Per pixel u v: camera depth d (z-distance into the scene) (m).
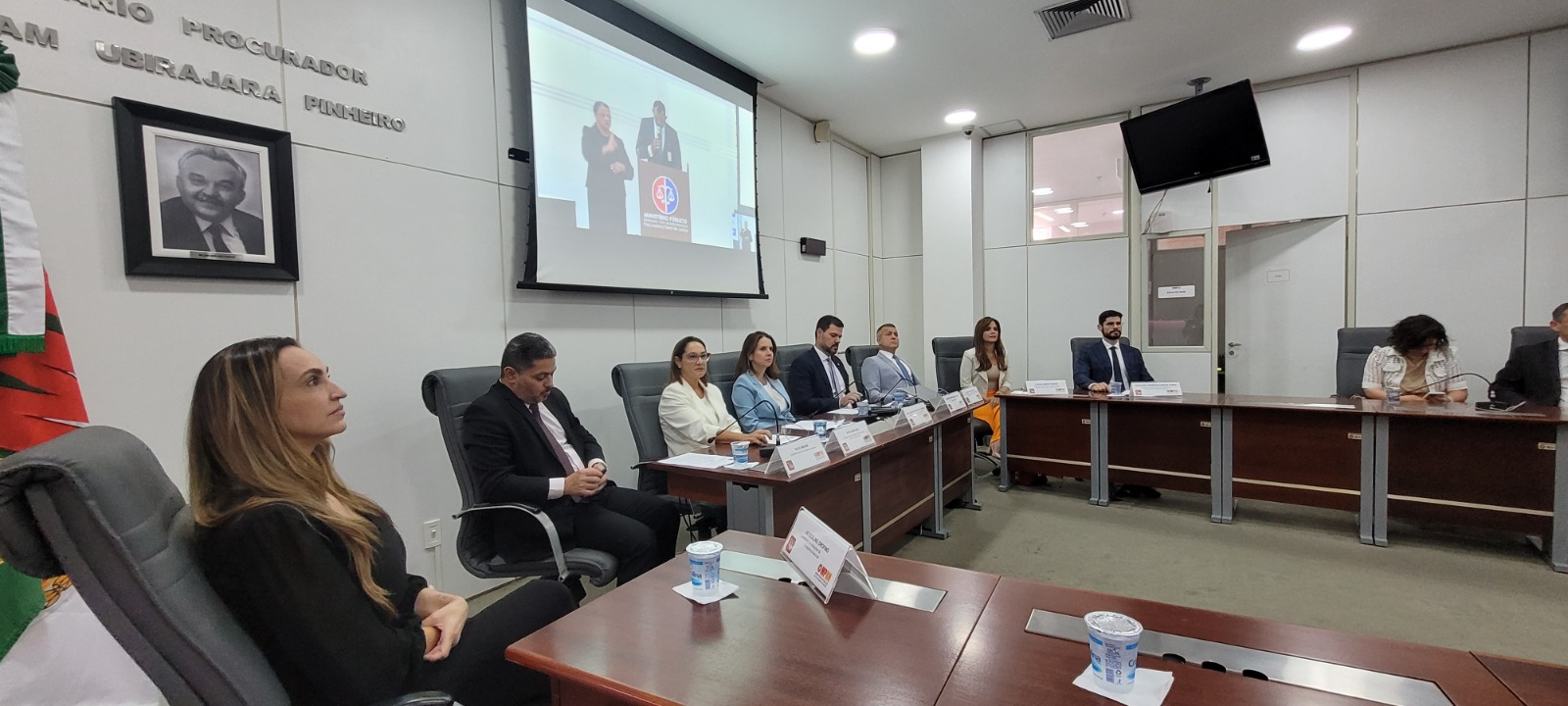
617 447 3.28
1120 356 4.11
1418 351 3.23
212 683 0.77
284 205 2.00
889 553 2.96
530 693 1.22
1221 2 3.24
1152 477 3.56
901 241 6.00
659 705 0.82
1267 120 4.41
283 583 0.89
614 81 3.14
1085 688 0.82
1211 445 3.36
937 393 3.94
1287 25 3.52
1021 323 5.43
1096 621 0.85
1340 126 4.19
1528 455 2.65
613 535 1.90
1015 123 5.14
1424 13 3.41
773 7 3.21
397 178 2.33
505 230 2.73
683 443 2.58
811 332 5.08
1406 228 4.05
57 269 1.59
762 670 0.89
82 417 1.45
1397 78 4.02
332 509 1.07
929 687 0.83
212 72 1.86
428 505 2.42
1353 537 3.05
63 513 0.67
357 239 2.21
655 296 3.52
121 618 0.71
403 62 2.35
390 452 2.31
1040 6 3.23
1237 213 4.55
